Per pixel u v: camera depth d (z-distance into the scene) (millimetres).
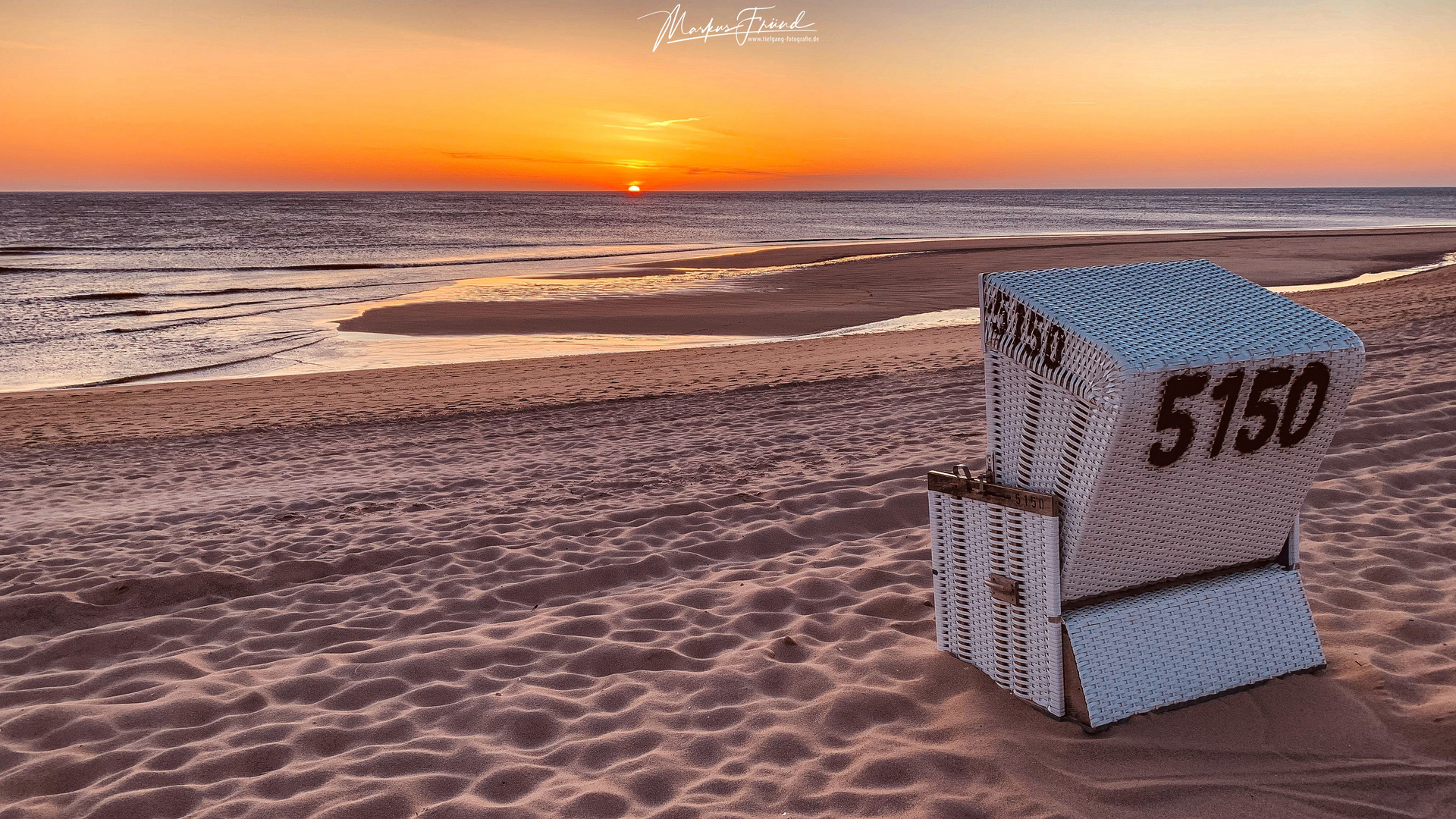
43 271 33781
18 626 4281
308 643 3809
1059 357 2266
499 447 8828
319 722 2934
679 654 3352
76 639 3914
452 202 169500
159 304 24156
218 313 22328
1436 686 2619
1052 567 2400
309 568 4953
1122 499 2289
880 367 12578
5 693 3354
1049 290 2426
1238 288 2545
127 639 3936
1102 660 2449
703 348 16359
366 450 9109
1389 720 2455
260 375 15102
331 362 16297
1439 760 2271
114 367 16094
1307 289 24250
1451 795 2146
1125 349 2109
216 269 34375
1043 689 2535
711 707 2887
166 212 101000
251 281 29844
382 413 11156
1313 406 2373
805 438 7770
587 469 7266
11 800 2572
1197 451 2285
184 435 10305
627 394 11680
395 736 2832
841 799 2303
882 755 2473
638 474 6926
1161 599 2555
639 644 3459
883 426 7992
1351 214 102812
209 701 3141
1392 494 4676
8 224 73125
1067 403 2293
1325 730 2428
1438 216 94688
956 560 2861
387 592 4480
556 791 2432
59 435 10430
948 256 37250
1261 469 2443
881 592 3844
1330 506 4559
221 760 2703
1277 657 2670
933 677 2900
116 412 11734
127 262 37969
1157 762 2338
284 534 5762
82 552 5574
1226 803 2184
